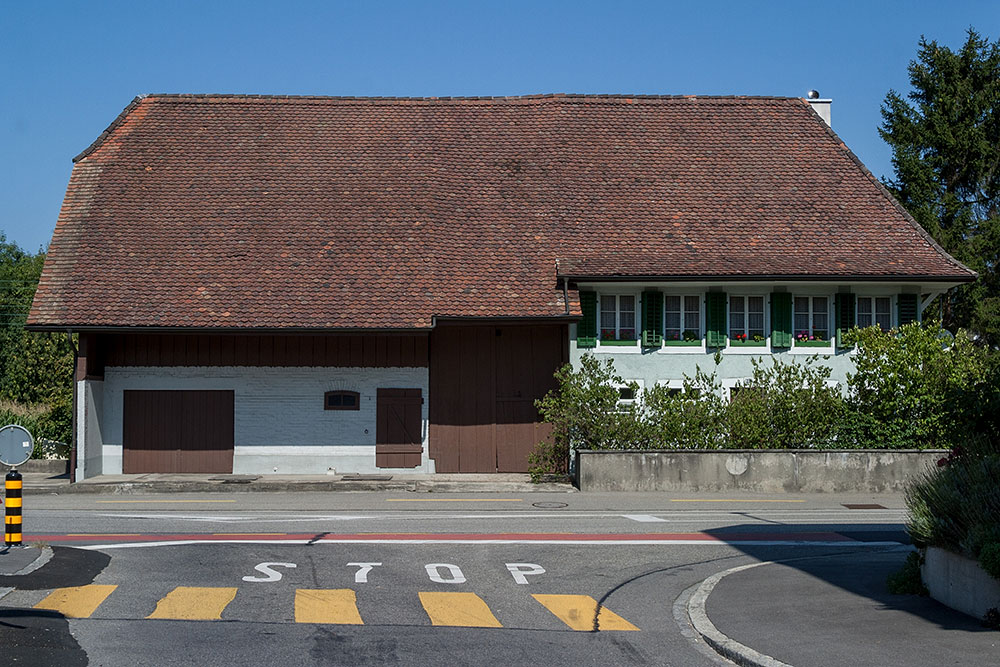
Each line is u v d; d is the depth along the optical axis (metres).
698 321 26.53
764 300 26.67
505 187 28.22
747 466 23.09
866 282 25.88
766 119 31.12
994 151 42.84
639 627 10.09
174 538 15.29
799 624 9.73
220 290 24.77
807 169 29.33
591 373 24.44
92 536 15.44
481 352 26.06
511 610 10.76
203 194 27.52
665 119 30.92
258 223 26.69
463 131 30.23
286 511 19.14
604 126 30.52
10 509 13.73
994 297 42.12
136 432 25.45
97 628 9.48
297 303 24.50
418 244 26.23
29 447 13.77
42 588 11.20
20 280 71.94
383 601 11.01
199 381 25.45
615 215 27.44
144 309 24.12
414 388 25.70
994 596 9.40
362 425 25.59
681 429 23.81
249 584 11.76
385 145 29.56
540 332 26.16
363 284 25.08
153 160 28.58
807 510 19.77
